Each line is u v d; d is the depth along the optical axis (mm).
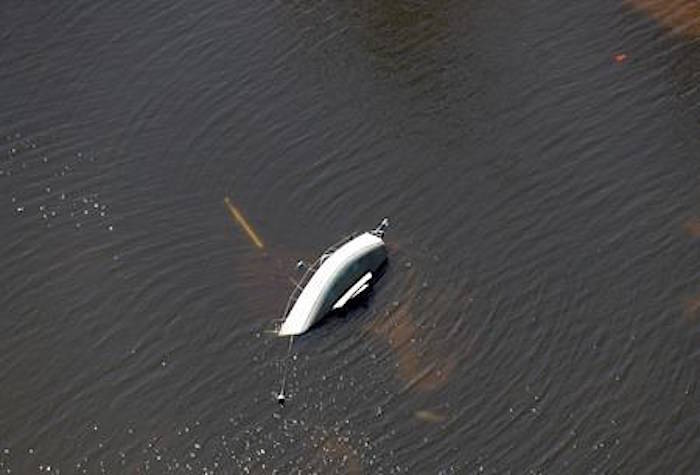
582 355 50375
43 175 57812
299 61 64000
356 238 53719
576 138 59469
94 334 51188
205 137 59844
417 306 52438
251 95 62125
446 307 52312
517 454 47062
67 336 51156
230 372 49781
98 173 57969
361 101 61562
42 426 48031
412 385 49406
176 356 50375
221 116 61000
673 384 49250
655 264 53656
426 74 63125
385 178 57750
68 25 66312
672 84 62219
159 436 47594
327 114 60969
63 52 64625
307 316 51188
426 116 60719
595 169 57969
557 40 65000
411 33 65688
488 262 54031
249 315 51750
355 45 65000
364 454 47062
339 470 46625
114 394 49062
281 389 49188
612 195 56688
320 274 52031
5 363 50156
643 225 55344
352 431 47781
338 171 58156
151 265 53781
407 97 61812
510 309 52125
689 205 56094
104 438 47562
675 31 65500
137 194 56875
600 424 47969
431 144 59219
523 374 49781
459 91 62062
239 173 58062
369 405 48719
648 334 51031
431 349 50750
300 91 62250
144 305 52219
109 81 62938
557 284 53000
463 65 63625
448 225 55656
